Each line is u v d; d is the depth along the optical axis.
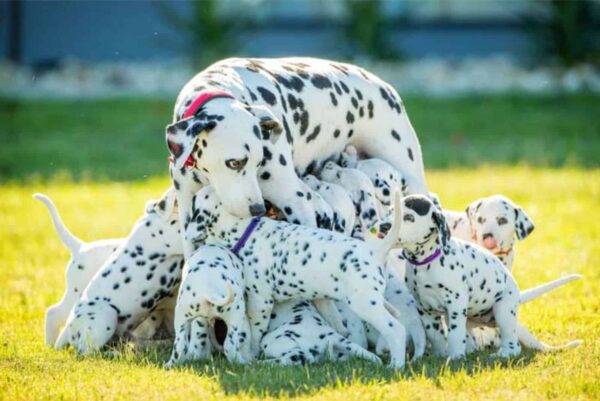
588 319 13.70
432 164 29.66
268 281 11.68
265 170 12.26
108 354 12.23
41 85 42.31
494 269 11.75
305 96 13.10
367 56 44.44
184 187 12.30
